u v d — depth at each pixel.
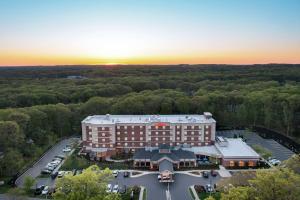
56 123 137.75
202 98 159.25
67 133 143.12
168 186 86.44
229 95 167.25
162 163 98.44
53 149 123.75
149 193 82.12
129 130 117.69
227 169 99.56
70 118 145.12
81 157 112.12
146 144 118.12
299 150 116.69
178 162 101.00
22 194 80.19
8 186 87.38
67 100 182.88
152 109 154.62
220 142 113.88
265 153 110.06
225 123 153.75
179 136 117.81
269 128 150.12
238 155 102.56
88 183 59.88
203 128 116.94
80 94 188.62
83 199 58.31
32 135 118.50
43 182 90.50
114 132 116.50
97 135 116.62
